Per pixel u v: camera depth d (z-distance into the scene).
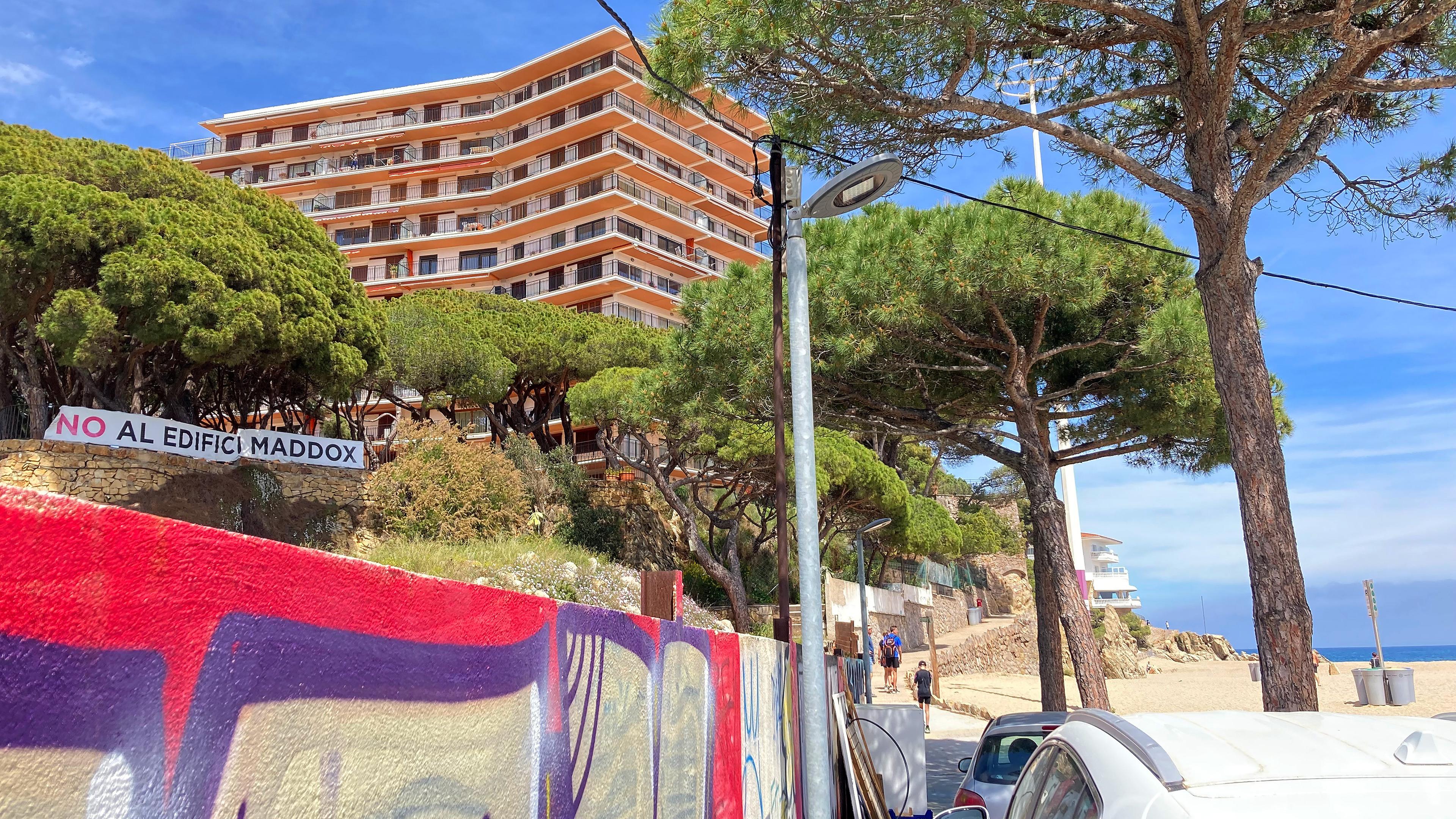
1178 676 49.56
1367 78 9.10
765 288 14.43
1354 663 50.38
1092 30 10.02
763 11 8.45
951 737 22.09
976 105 9.37
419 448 23.78
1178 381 14.26
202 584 1.20
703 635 4.40
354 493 22.61
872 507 35.62
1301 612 8.70
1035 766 3.65
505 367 33.88
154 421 19.67
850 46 9.16
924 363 14.94
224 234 22.95
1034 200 12.55
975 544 57.50
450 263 60.91
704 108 9.69
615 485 33.28
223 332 21.09
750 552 36.97
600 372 34.50
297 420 35.38
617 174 57.44
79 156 23.20
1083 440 17.06
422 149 63.53
